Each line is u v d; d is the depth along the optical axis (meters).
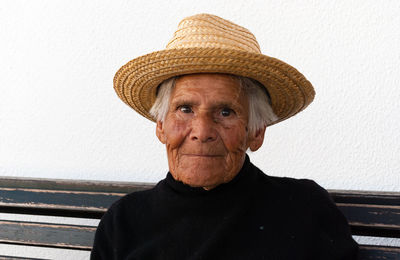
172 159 0.93
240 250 0.95
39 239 1.37
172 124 0.90
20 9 1.60
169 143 0.91
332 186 1.48
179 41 0.89
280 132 1.51
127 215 1.09
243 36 0.90
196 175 0.89
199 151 0.87
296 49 1.45
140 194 1.15
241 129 0.90
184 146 0.89
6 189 1.43
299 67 1.46
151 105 1.12
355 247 0.99
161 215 1.03
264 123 1.02
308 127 1.48
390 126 1.39
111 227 1.09
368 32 1.37
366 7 1.36
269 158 1.53
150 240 1.03
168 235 1.00
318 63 1.44
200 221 0.99
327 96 1.44
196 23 0.88
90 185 1.38
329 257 0.96
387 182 1.42
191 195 0.99
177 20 1.52
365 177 1.44
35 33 1.60
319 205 1.05
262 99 0.99
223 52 0.77
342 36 1.40
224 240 0.95
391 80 1.37
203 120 0.86
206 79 0.86
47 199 1.40
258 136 1.01
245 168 1.02
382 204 1.21
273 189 1.07
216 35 0.86
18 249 1.77
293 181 1.14
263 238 0.97
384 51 1.37
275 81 0.90
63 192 1.39
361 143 1.43
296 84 0.91
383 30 1.36
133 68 0.92
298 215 1.01
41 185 1.41
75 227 1.35
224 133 0.88
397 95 1.37
